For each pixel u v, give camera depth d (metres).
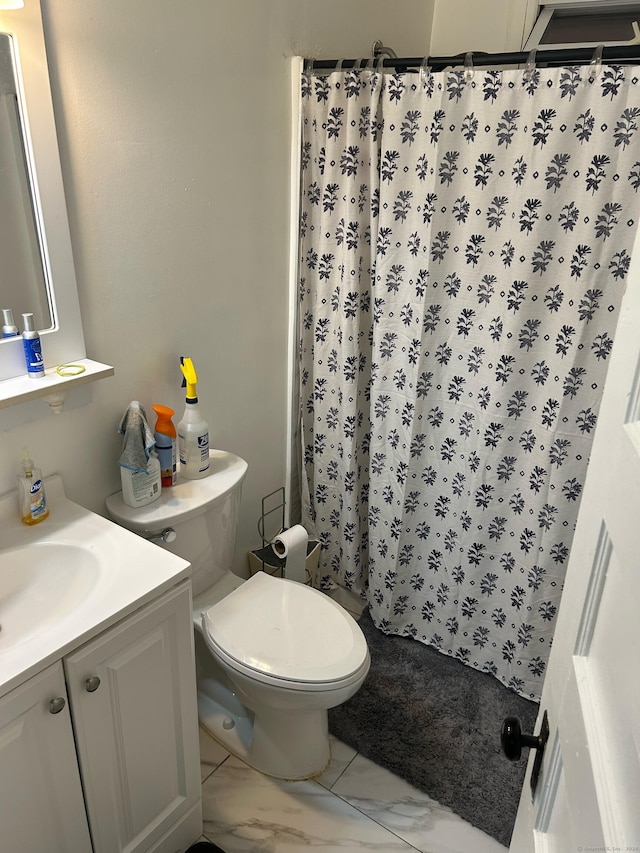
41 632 1.20
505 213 1.72
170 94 1.58
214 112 1.70
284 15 1.81
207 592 1.88
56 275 1.44
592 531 0.72
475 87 1.65
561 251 1.67
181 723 1.52
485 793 1.81
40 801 1.24
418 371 1.97
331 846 1.69
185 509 1.67
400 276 1.94
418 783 1.84
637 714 0.53
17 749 1.16
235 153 1.79
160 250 1.68
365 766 1.89
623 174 1.53
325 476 2.37
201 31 1.60
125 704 1.35
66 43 1.34
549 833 0.80
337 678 1.59
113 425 1.70
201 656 2.00
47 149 1.35
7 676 1.10
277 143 1.92
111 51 1.43
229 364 2.00
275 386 2.22
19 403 1.38
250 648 1.64
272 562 2.27
